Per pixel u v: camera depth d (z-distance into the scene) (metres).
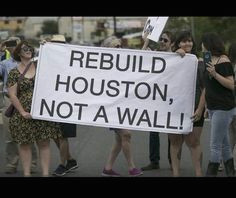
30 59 7.11
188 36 7.06
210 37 6.51
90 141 11.22
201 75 7.06
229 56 7.72
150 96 7.02
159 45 7.89
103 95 7.06
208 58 6.43
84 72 7.05
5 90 7.93
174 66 6.96
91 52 7.07
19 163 8.79
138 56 7.04
